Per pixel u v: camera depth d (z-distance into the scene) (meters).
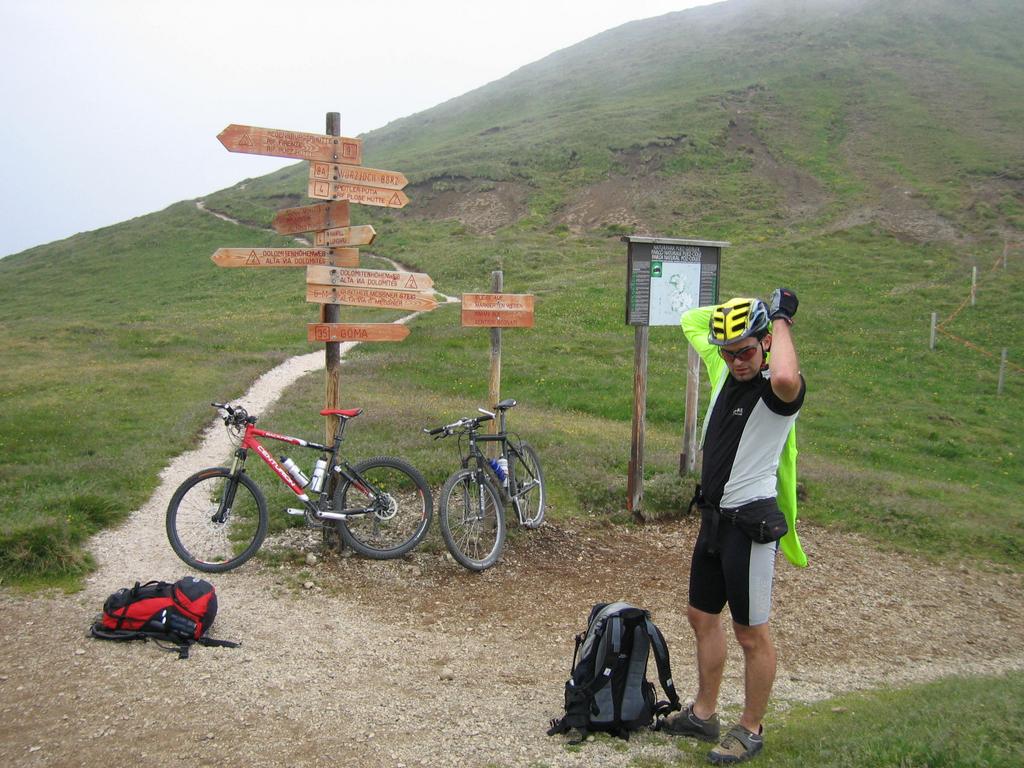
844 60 82.88
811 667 6.17
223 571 6.53
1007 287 31.44
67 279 51.34
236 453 6.77
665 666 4.41
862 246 39.75
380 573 6.79
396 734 4.22
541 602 6.64
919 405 20.08
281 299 37.09
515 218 54.84
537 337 24.86
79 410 13.36
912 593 8.09
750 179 56.31
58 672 4.68
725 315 3.90
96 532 7.25
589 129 69.56
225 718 4.27
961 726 3.87
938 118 64.50
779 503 4.24
